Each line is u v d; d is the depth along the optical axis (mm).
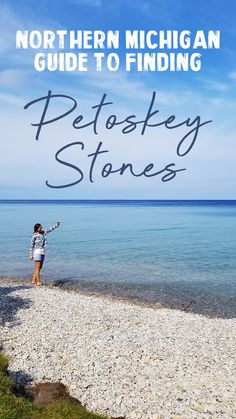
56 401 11086
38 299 22406
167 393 12281
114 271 34562
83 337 16484
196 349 15930
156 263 38719
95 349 15266
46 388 11812
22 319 18484
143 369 13820
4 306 20422
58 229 74812
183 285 29812
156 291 28000
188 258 41969
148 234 66500
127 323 18922
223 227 83312
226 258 42125
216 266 37375
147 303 24875
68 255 43062
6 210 157125
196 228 80438
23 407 10352
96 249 47844
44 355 14547
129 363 14195
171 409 11461
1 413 9680
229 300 26078
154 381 13000
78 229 75188
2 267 35844
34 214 126000
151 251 46812
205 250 48188
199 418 11047
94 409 11430
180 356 15094
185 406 11609
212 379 13328
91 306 21656
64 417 10211
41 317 18891
